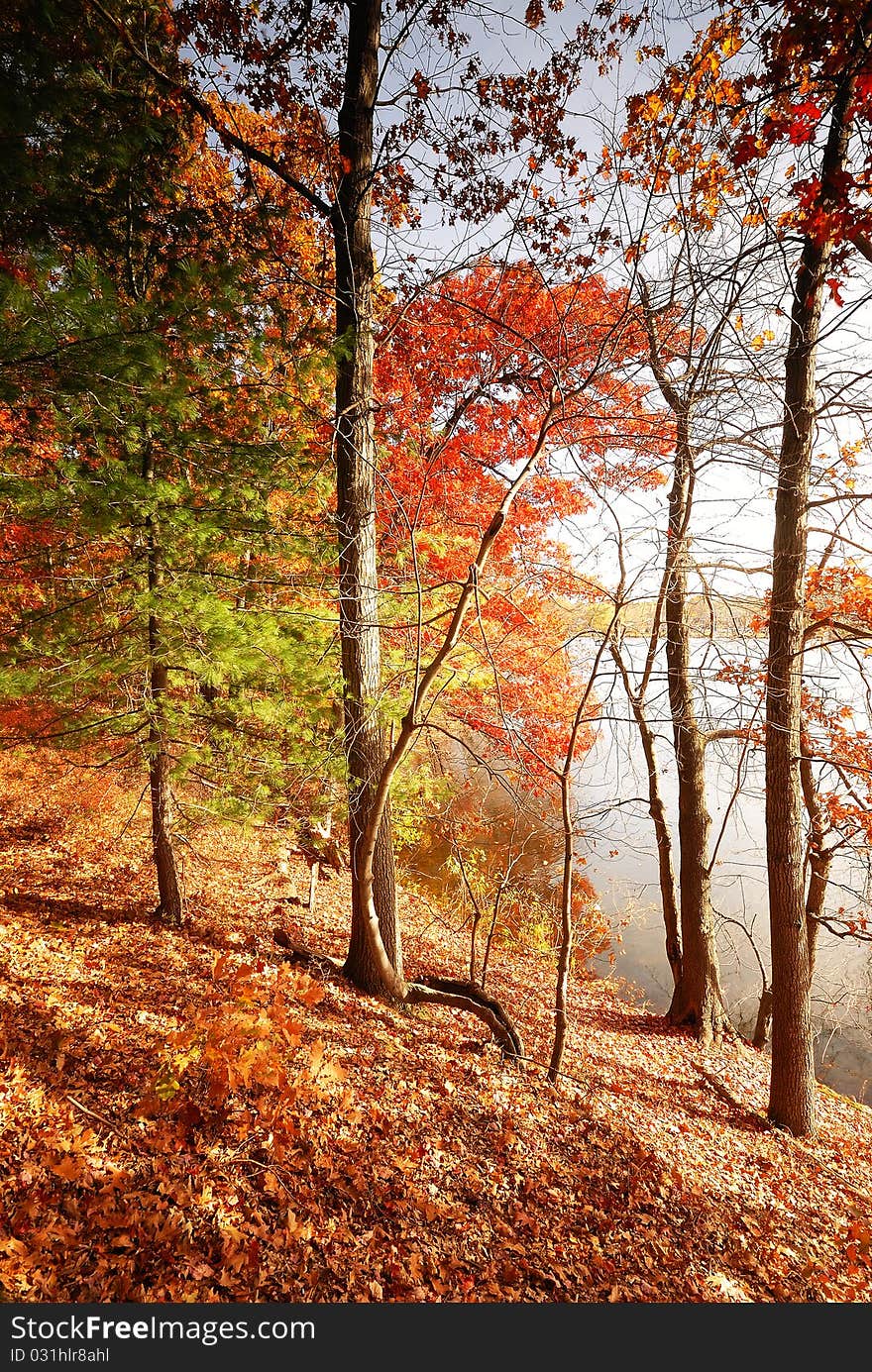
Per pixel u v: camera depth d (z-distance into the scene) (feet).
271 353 22.81
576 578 28.89
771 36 18.79
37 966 21.01
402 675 28.63
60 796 35.65
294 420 25.29
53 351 14.70
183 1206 14.16
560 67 27.25
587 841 36.29
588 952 48.80
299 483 23.07
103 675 21.43
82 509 18.25
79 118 18.30
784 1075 29.07
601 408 24.52
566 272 26.14
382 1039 23.66
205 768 24.57
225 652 20.40
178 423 20.39
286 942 28.32
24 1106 15.14
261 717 23.53
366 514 25.44
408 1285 14.46
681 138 20.51
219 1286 12.91
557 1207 18.85
